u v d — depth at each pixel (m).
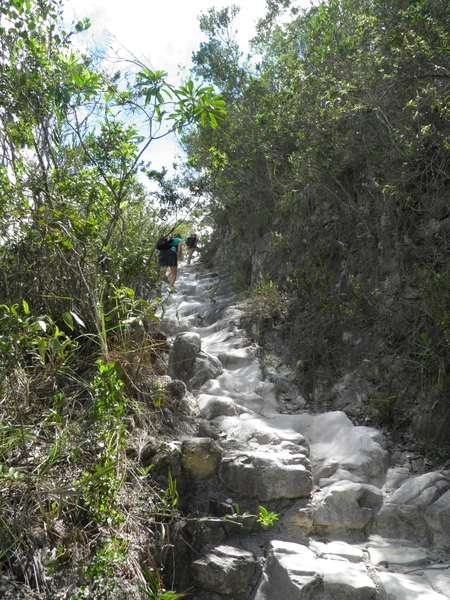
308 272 6.41
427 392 4.35
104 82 4.36
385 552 3.21
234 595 3.02
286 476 3.54
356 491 3.55
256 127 8.23
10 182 3.98
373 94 5.31
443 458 3.94
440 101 4.43
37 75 4.10
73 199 4.34
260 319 6.34
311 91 6.20
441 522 3.25
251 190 8.84
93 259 4.54
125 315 4.31
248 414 4.64
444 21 4.82
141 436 3.81
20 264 4.12
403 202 5.08
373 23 5.37
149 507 3.21
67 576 2.57
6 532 2.56
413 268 4.90
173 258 8.99
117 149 4.55
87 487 2.76
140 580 2.73
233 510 3.40
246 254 8.81
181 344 5.38
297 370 5.42
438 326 4.38
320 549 3.23
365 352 5.04
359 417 4.62
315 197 6.90
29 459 2.94
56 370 3.30
